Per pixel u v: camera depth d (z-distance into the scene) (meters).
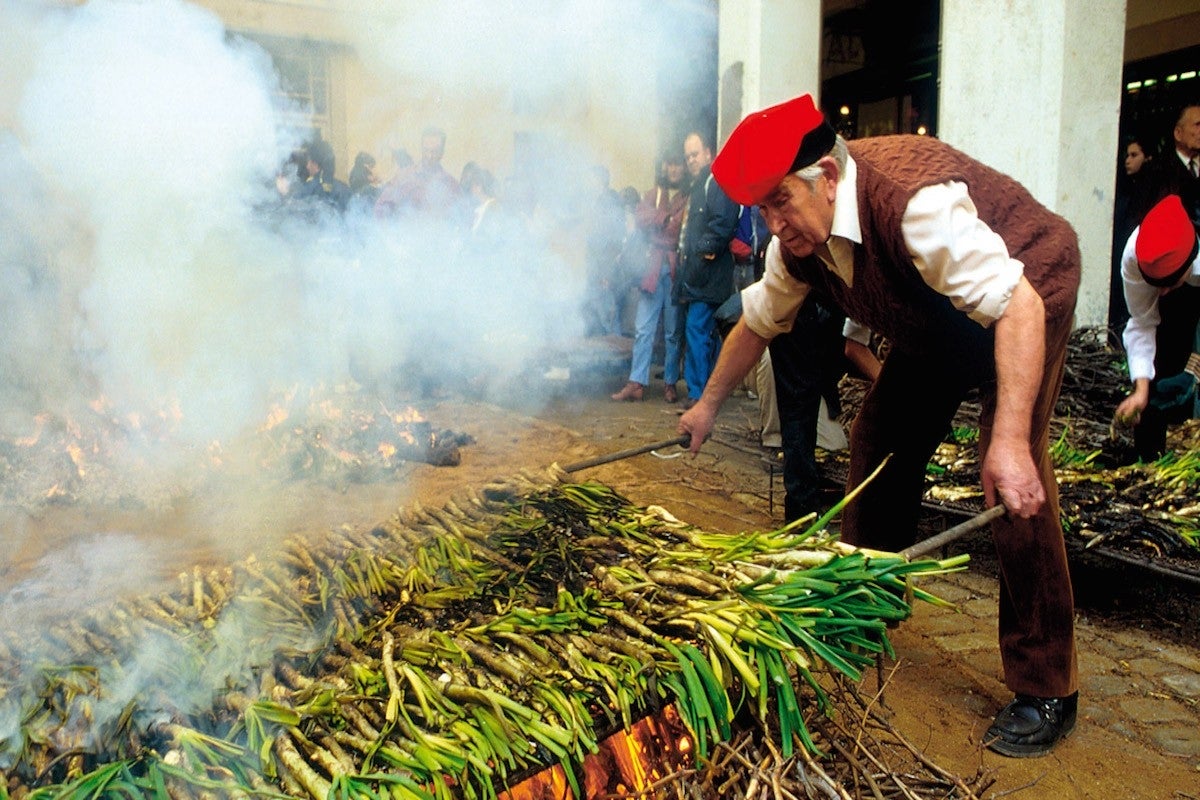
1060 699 2.73
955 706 2.97
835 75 13.75
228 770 1.67
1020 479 2.24
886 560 2.18
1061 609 2.66
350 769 1.68
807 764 2.01
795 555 2.28
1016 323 2.23
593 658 2.01
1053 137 6.17
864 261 2.42
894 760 2.51
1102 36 6.14
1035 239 2.40
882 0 12.79
